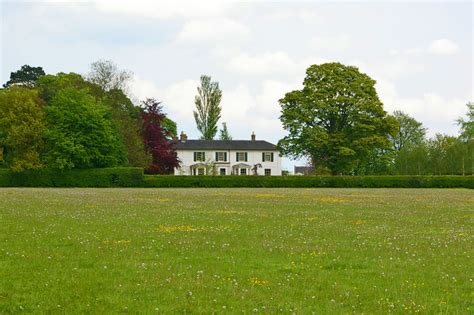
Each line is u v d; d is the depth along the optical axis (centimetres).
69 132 7988
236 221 2697
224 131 14762
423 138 13438
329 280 1371
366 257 1688
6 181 7850
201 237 2083
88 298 1186
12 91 8538
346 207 3753
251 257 1667
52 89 10512
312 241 2012
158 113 10469
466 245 1934
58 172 7925
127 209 3378
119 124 9188
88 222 2566
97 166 8225
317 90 9512
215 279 1357
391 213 3259
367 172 11650
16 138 7900
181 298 1187
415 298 1209
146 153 9862
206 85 12769
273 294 1227
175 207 3606
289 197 5072
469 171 10250
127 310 1105
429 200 4675
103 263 1546
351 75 9562
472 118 10319
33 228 2297
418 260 1638
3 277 1365
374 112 9488
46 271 1435
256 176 8331
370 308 1132
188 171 12362
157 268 1482
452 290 1285
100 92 10031
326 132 9350
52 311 1098
